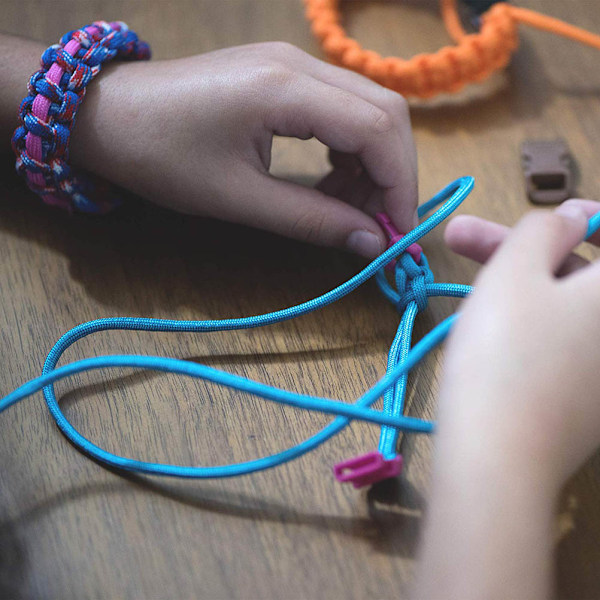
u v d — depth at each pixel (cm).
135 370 56
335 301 60
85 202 63
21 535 47
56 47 61
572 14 83
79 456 51
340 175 67
